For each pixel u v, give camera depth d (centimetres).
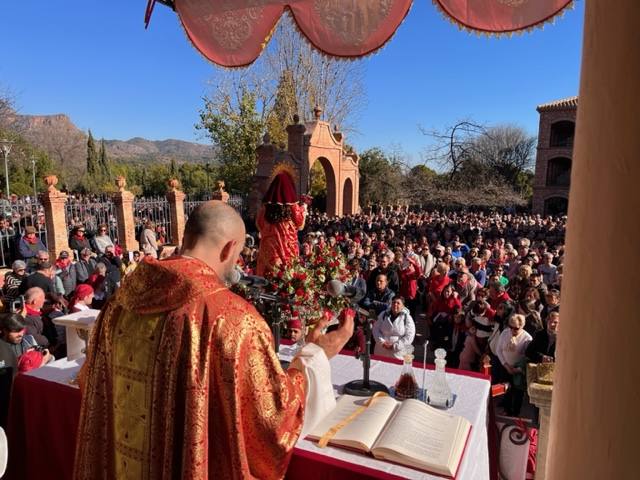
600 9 79
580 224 87
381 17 349
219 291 166
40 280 823
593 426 77
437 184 3706
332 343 230
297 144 2225
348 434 213
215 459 158
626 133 68
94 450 177
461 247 1379
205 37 383
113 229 1595
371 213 2761
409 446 203
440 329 787
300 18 365
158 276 167
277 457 164
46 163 3734
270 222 405
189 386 152
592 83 82
